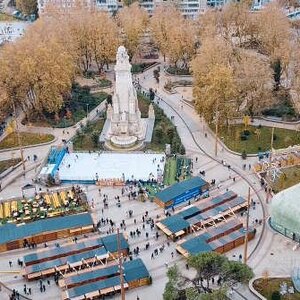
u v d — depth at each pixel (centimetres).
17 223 16200
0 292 13675
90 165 19525
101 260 14400
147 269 14300
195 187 17325
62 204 17112
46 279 14050
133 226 16038
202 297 10994
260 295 13038
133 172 18950
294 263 14350
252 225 15875
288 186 17575
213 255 11931
